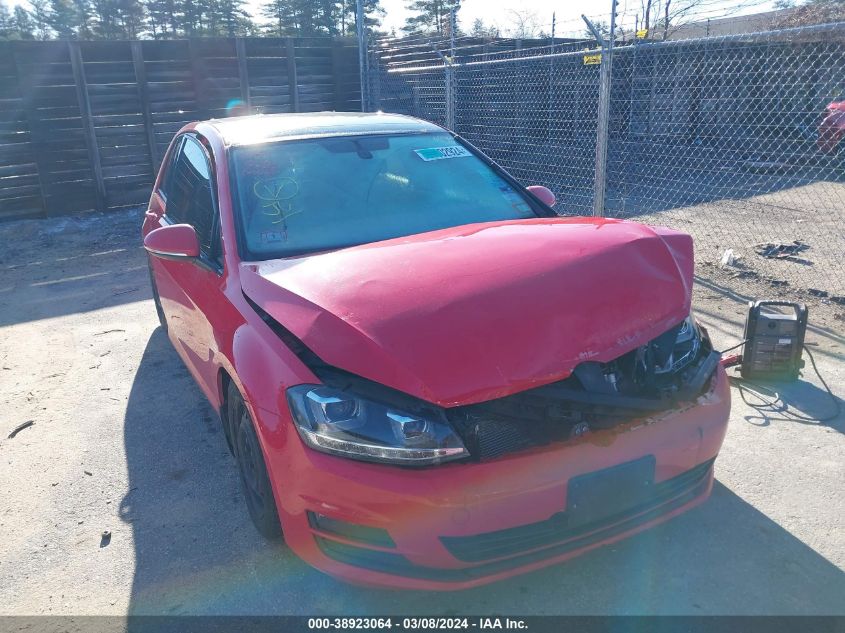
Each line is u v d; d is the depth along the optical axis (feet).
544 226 10.40
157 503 11.19
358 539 7.68
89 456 12.78
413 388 7.32
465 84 39.91
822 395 13.64
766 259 23.27
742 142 34.68
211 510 10.91
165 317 16.76
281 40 38.17
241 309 9.43
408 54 39.42
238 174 11.55
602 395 7.79
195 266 11.55
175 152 15.74
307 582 9.16
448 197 12.09
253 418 8.44
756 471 11.18
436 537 7.28
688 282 9.19
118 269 26.58
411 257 9.18
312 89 39.99
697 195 33.12
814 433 12.26
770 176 35.45
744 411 13.14
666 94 35.58
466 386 7.31
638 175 35.14
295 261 9.89
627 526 8.14
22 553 10.07
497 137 37.91
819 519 9.95
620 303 8.33
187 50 35.53
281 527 9.04
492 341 7.63
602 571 9.09
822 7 31.81
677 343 9.10
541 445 7.66
